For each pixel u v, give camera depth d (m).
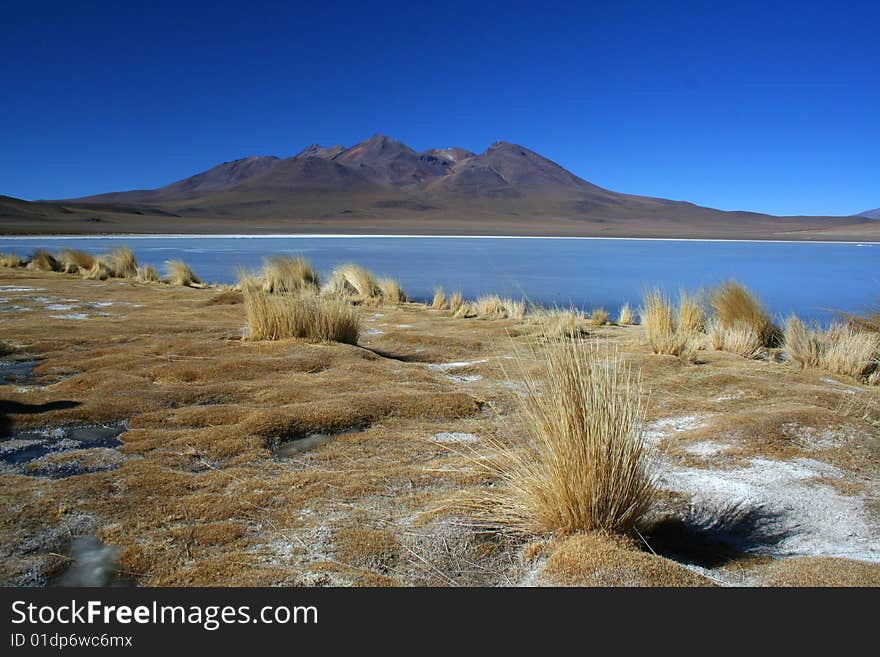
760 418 5.38
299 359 7.56
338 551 3.35
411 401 5.92
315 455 4.75
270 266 16.72
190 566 3.21
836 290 20.72
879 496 4.15
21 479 4.17
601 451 3.47
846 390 6.86
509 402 6.10
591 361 3.89
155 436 5.00
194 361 7.42
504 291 20.36
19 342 8.59
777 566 3.27
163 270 25.36
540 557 3.31
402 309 14.20
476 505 3.85
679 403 6.25
